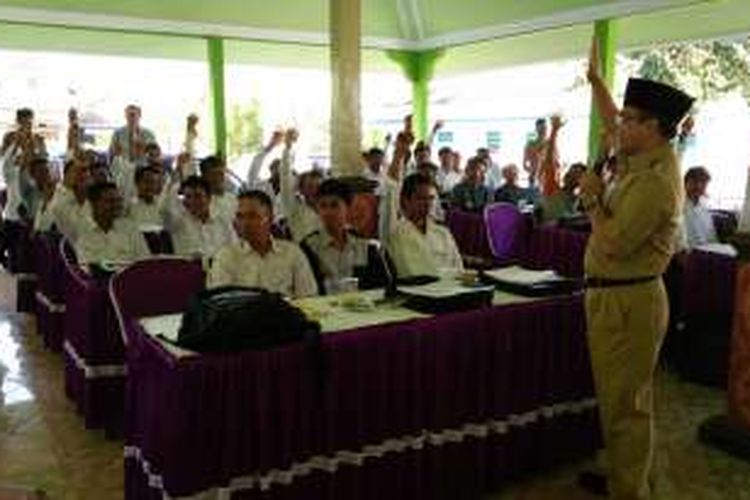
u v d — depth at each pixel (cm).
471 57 859
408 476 243
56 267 418
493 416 262
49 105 907
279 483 215
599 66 302
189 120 674
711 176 575
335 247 319
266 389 209
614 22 669
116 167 609
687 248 432
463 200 712
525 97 913
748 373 300
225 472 205
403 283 278
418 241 328
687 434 325
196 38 814
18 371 400
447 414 249
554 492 269
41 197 504
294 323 214
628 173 227
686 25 641
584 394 286
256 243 295
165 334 222
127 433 242
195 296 222
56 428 322
